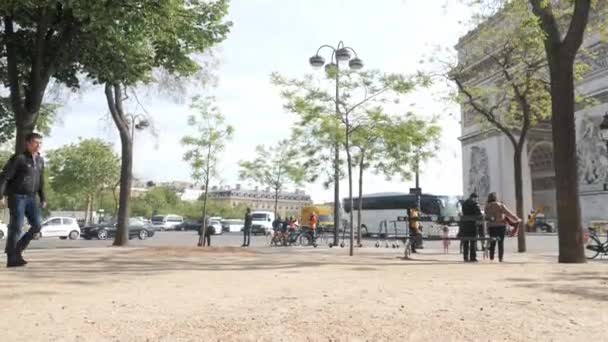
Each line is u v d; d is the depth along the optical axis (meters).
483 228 17.72
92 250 17.11
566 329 4.85
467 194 57.03
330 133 21.27
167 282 7.71
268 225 57.41
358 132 20.91
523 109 21.64
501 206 15.02
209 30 13.85
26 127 11.52
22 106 11.64
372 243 32.00
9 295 6.27
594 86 41.38
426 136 22.02
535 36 19.16
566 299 6.44
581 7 13.06
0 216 46.47
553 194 62.41
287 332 4.60
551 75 13.47
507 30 20.48
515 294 6.80
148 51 13.65
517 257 17.30
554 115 13.34
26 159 9.46
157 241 36.78
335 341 4.36
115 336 4.40
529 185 52.69
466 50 22.45
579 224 13.10
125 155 21.48
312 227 28.09
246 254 15.55
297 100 19.91
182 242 35.28
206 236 26.66
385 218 46.72
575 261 12.95
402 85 19.31
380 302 6.08
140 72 13.13
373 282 7.96
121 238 21.22
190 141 27.00
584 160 43.53
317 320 5.06
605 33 18.72
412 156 26.53
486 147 53.88
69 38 11.52
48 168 69.62
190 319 5.04
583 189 43.44
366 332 4.65
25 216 9.86
